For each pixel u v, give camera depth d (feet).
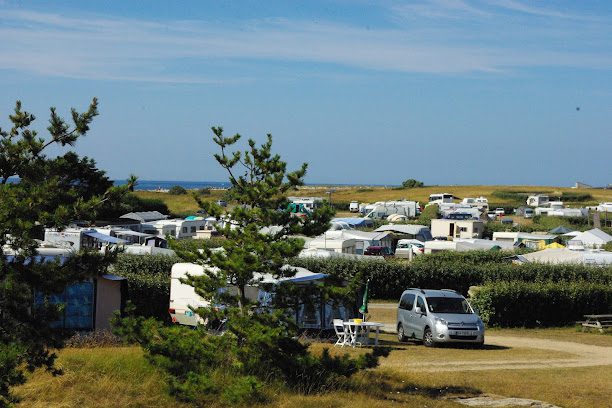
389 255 215.10
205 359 52.37
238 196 56.34
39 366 41.42
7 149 41.22
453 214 294.05
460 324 88.99
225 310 55.11
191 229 224.94
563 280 133.59
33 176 41.81
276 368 53.88
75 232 130.11
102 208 41.91
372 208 371.35
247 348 52.85
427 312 91.35
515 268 148.97
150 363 51.49
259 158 56.44
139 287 104.12
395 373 62.49
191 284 56.34
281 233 56.95
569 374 70.59
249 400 48.83
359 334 86.63
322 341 88.89
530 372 71.15
